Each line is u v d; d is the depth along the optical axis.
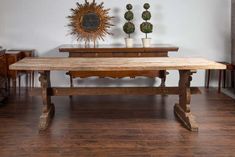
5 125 3.65
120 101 4.78
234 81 5.60
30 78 5.59
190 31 5.64
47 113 3.66
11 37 5.61
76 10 5.53
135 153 2.84
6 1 5.53
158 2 5.55
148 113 4.12
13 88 5.32
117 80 5.68
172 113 4.11
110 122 3.75
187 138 3.21
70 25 5.57
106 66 3.27
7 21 5.58
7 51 5.23
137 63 3.47
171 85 5.73
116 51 4.86
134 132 3.40
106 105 4.55
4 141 3.15
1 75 4.94
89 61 3.66
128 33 5.20
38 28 5.59
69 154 2.83
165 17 5.59
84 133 3.38
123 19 5.56
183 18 5.60
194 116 3.95
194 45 5.67
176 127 3.55
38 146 3.02
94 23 5.54
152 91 3.86
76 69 3.25
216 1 5.59
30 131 3.45
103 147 2.99
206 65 3.28
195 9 5.59
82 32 5.56
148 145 3.03
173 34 5.64
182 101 3.79
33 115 4.04
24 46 5.64
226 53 5.68
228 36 5.67
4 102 4.66
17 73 5.15
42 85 3.59
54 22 5.57
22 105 4.50
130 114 4.08
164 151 2.89
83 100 4.85
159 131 3.42
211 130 3.45
